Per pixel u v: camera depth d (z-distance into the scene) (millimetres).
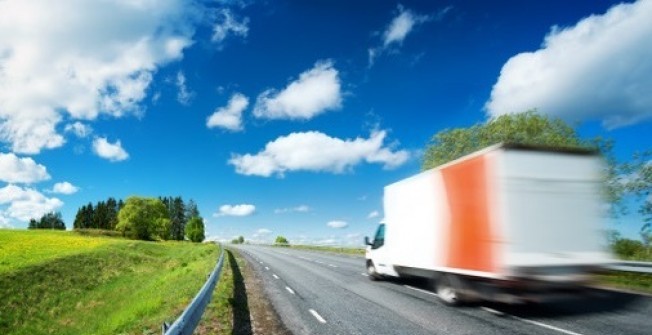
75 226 161625
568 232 10094
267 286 17281
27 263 33094
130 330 9984
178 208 177500
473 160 10953
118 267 40312
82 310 25953
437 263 12719
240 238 153125
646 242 22281
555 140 27312
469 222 11086
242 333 9258
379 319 10359
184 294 14586
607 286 15727
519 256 9758
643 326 9109
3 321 22922
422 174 13898
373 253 18328
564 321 9742
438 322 9875
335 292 15203
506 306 11852
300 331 9359
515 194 9961
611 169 23641
